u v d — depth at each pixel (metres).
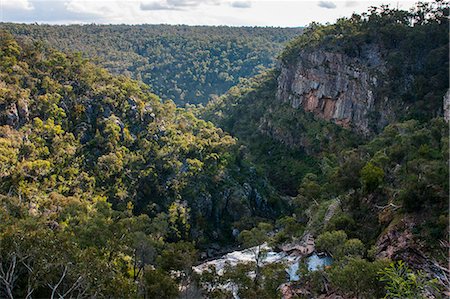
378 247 41.41
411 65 94.50
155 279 31.16
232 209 85.50
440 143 53.78
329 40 110.25
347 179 53.50
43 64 87.06
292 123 115.62
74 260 25.67
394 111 91.44
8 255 24.91
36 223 36.25
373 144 67.81
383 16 104.88
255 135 124.75
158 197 81.81
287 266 44.00
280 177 106.06
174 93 195.62
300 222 66.06
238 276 33.69
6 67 79.44
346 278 30.20
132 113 90.88
